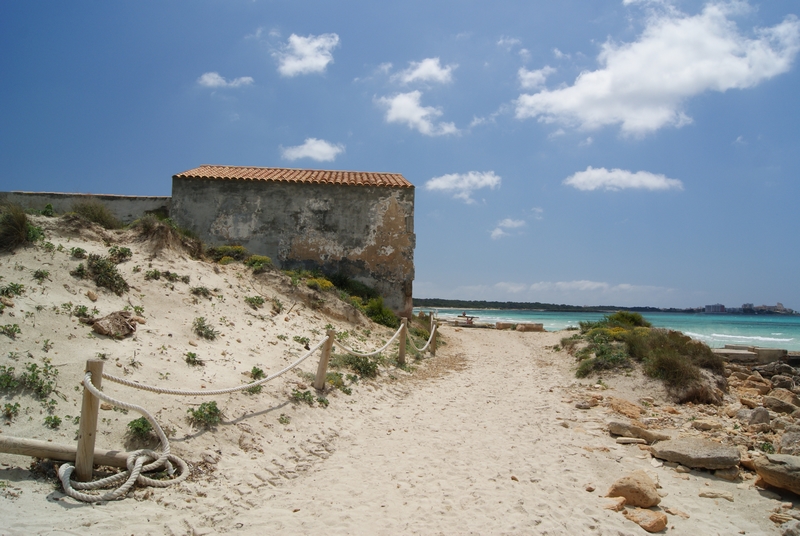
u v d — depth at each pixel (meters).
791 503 5.82
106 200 20.06
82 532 4.19
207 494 5.30
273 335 11.30
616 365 12.81
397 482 6.04
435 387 12.09
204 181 20.08
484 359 17.44
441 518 5.08
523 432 8.42
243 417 7.24
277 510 5.14
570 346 16.77
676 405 10.93
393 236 20.64
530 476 6.35
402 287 20.56
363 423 8.56
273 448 6.80
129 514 4.63
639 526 5.12
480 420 9.16
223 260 15.02
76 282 9.07
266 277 14.57
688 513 5.54
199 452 6.06
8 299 7.55
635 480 5.76
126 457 5.32
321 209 20.47
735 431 8.79
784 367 18.81
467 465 6.70
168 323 9.45
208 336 9.63
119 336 7.98
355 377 10.60
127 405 5.31
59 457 5.00
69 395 6.13
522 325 30.34
